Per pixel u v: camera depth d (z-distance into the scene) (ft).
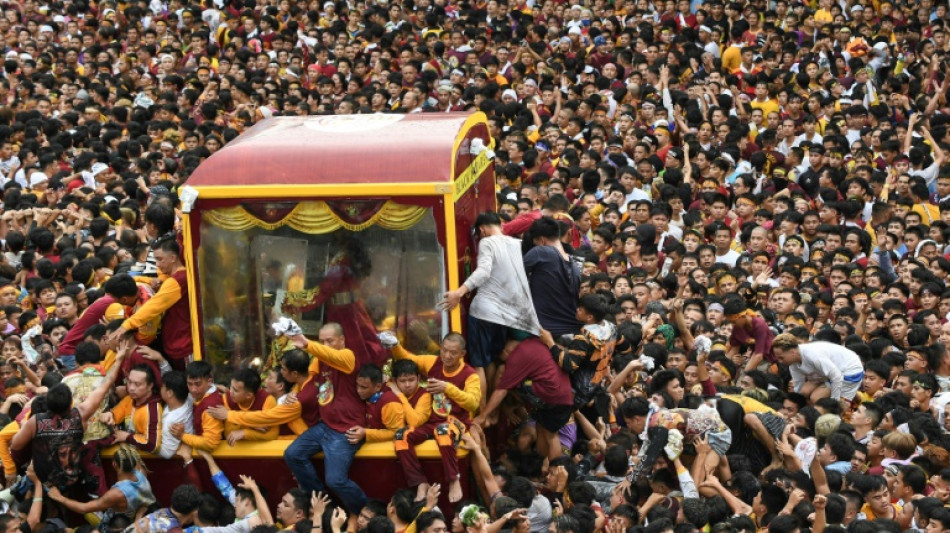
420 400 80.12
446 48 184.55
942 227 125.29
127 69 186.60
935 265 115.34
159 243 86.12
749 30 180.65
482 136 92.38
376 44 186.39
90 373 82.07
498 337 84.64
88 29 204.85
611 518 77.36
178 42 191.83
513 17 192.75
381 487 81.00
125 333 82.07
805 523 75.31
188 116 165.68
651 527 73.31
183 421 81.25
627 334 93.81
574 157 139.13
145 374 81.00
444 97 160.86
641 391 93.71
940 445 84.07
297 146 82.99
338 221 81.46
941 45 177.06
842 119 152.56
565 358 83.87
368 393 79.82
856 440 86.84
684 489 80.23
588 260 112.27
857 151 141.79
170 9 206.49
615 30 184.03
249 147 83.56
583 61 175.32
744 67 173.37
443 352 80.33
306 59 186.09
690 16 185.88
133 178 137.90
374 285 82.43
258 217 81.92
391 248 82.02
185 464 81.46
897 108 161.58
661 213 123.13
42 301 107.96
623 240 118.01
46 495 81.20
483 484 80.48
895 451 83.56
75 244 121.19
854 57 171.01
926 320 102.68
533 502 78.38
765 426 85.97
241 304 83.41
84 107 171.01
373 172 80.69
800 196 132.36
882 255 118.42
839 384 91.86
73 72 180.45
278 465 81.61
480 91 164.04
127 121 167.73
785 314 105.29
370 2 202.39
